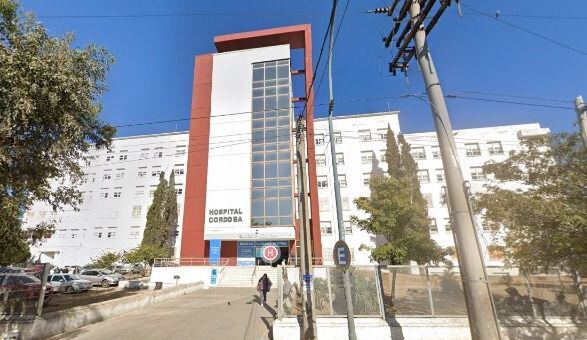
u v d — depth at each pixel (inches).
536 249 365.1
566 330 393.1
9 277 453.7
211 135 1688.0
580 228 319.3
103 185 2180.1
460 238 293.6
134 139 2251.5
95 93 474.0
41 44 400.8
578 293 418.0
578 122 421.7
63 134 402.3
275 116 1688.0
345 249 374.6
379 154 1833.2
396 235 779.4
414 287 448.1
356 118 1908.2
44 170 426.0
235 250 1566.2
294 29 1803.6
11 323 428.8
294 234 1483.8
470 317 279.9
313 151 1588.3
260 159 1627.7
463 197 300.4
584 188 354.0
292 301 481.1
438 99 331.3
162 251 1638.8
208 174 1621.6
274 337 415.5
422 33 355.9
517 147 1732.3
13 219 388.2
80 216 2132.1
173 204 1947.6
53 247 2086.6
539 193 381.7
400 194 802.8
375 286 445.4
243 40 1857.8
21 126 366.9
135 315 616.1
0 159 353.1
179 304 756.0
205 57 1852.9
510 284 430.9
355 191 1774.1
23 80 338.0
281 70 1769.2
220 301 807.1
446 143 316.8
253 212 1542.8
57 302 800.3
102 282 1273.4
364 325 407.5
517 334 388.8
